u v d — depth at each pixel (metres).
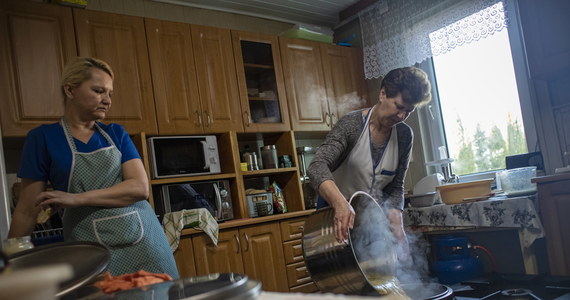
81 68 1.37
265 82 3.50
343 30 4.29
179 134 3.05
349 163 1.79
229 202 3.14
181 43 3.11
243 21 3.89
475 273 2.48
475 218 2.58
